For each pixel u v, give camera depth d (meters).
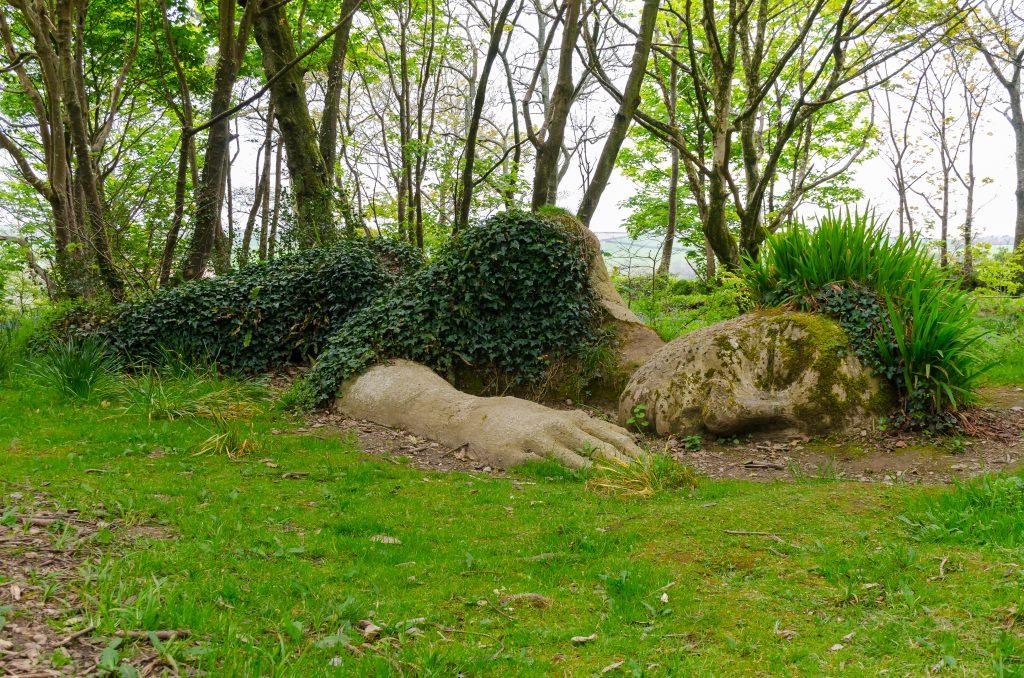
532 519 5.66
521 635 3.57
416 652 3.29
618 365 9.99
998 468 6.62
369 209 23.67
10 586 3.49
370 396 9.02
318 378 9.66
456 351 9.94
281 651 3.10
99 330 10.98
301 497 5.99
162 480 6.00
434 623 3.70
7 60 17.95
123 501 5.22
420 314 10.00
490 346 10.03
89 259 13.51
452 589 4.18
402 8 19.67
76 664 2.87
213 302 11.29
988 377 9.62
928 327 7.59
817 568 4.30
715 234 13.10
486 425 7.94
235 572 4.12
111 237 16.70
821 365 7.93
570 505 6.07
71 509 4.91
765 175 11.96
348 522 5.33
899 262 8.39
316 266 11.80
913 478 6.83
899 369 7.77
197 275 13.81
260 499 5.78
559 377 10.13
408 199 19.75
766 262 9.23
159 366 10.77
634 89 12.14
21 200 23.88
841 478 7.01
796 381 7.97
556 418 7.78
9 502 4.91
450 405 8.45
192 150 15.75
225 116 10.37
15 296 21.89
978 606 3.62
